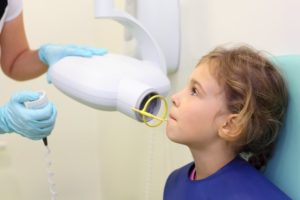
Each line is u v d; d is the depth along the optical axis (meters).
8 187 1.40
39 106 0.62
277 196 0.46
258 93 0.49
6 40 0.89
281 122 0.50
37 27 1.33
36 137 0.65
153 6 0.78
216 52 0.54
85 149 1.49
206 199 0.52
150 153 1.01
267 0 0.55
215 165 0.54
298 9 0.50
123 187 1.28
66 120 1.43
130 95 0.57
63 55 0.70
